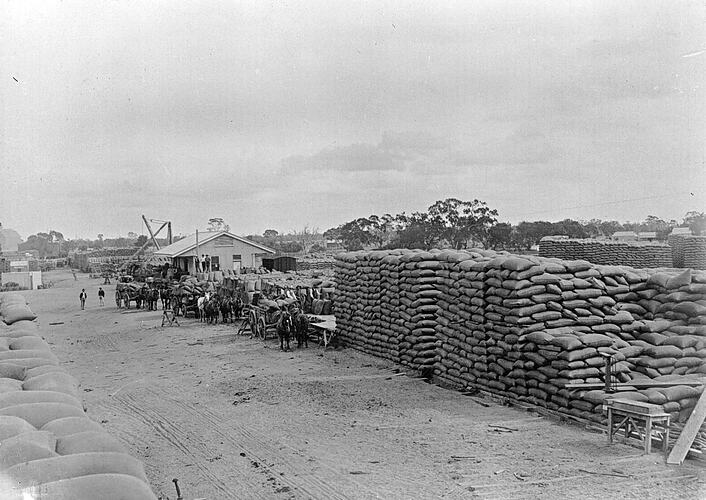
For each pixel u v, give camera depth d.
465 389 14.59
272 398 14.55
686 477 8.55
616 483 8.38
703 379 10.80
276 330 23.16
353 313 21.02
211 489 8.88
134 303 45.91
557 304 12.51
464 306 14.70
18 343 8.41
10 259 68.81
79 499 3.76
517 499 7.97
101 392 16.27
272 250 52.00
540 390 12.30
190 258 49.84
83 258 101.50
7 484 3.89
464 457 9.79
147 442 11.39
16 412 5.32
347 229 45.84
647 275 13.11
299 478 9.21
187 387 16.33
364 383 15.80
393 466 9.55
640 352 11.62
